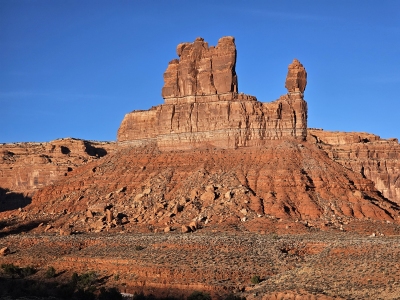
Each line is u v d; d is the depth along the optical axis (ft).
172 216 588.91
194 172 628.69
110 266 506.07
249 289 449.06
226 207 582.35
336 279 438.81
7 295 473.26
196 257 495.82
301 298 414.00
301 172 607.78
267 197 588.09
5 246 577.84
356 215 574.97
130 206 618.44
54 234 595.47
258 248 502.38
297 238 518.37
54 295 474.90
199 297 437.99
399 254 456.04
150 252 513.04
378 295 409.28
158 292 467.93
